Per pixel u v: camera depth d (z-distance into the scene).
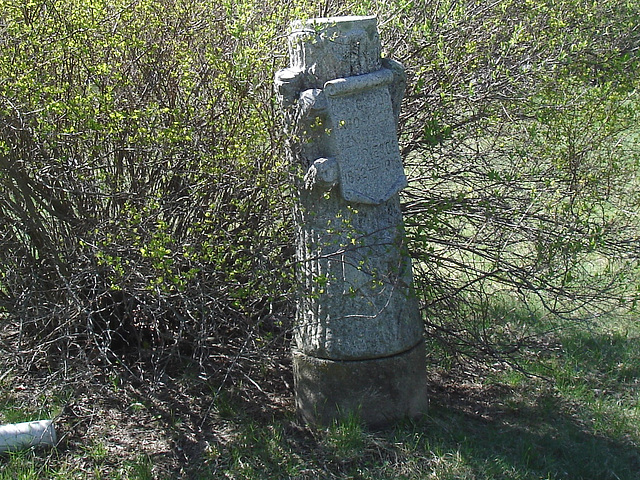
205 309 4.29
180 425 4.25
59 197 4.51
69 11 4.25
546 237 4.35
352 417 4.02
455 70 4.34
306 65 3.75
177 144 4.09
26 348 4.81
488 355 4.96
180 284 3.79
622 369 4.96
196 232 4.32
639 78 4.71
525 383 4.79
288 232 4.25
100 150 4.24
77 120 4.02
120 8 4.25
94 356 4.86
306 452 3.95
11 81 4.06
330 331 3.98
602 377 4.89
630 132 5.32
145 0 4.28
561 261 4.72
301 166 3.82
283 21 4.20
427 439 4.03
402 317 4.03
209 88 4.30
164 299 4.07
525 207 4.33
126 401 4.50
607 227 4.51
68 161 4.24
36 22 4.23
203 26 4.42
